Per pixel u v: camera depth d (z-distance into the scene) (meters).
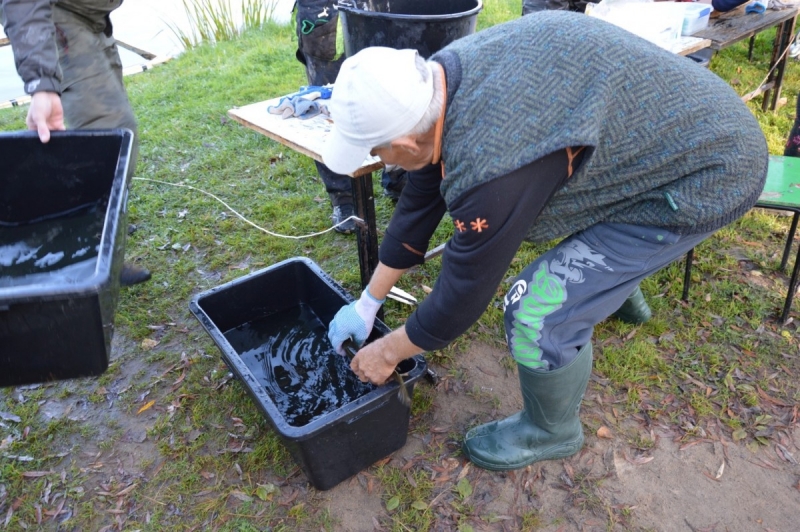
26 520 1.86
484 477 1.96
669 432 2.08
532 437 1.93
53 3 2.01
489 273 1.32
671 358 2.36
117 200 1.62
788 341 2.40
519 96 1.19
